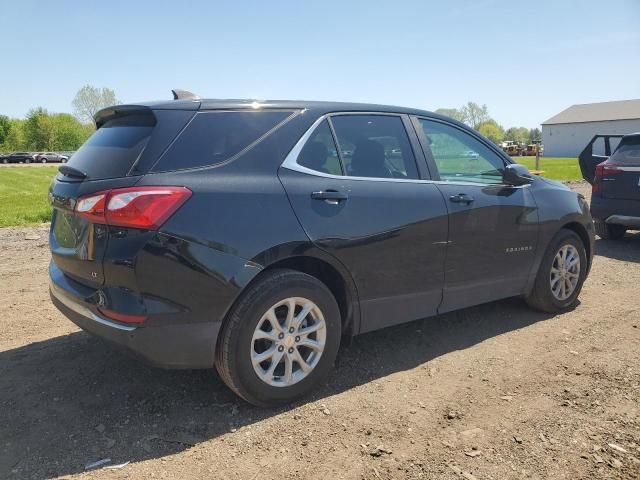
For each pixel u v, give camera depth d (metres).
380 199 3.58
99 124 3.76
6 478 2.54
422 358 3.97
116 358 3.89
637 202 7.85
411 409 3.22
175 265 2.81
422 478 2.58
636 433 2.96
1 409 3.16
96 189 2.88
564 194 5.02
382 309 3.68
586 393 3.41
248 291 3.05
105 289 2.88
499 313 5.00
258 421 3.08
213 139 3.10
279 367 3.29
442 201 3.91
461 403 3.29
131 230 2.77
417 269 3.79
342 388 3.49
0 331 4.44
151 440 2.88
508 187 4.47
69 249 3.17
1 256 7.46
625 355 4.01
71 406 3.21
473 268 4.18
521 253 4.55
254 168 3.16
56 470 2.61
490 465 2.68
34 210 13.66
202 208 2.90
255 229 3.03
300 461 2.71
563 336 4.41
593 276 6.41
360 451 2.79
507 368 3.80
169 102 3.16
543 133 84.44
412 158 3.95
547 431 2.98
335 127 3.60
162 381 3.54
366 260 3.50
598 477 2.58
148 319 2.80
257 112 3.32
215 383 3.53
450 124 4.36
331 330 3.38
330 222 3.31
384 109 3.94
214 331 2.96
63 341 4.23
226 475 2.59
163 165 2.91
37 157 73.06
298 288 3.20
